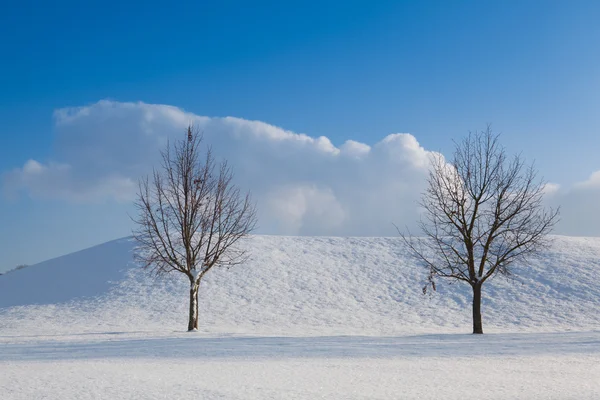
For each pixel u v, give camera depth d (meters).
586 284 38.69
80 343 21.25
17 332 29.61
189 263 28.42
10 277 49.19
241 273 44.59
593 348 18.27
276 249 51.31
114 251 50.94
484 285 40.62
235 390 9.42
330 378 10.99
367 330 30.09
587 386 10.10
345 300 39.31
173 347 18.75
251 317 35.03
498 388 9.84
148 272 44.59
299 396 8.89
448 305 37.88
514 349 18.02
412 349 18.03
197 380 10.59
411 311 36.88
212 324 32.69
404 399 8.72
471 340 21.70
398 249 50.78
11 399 8.58
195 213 28.78
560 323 32.53
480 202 27.14
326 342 20.72
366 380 10.73
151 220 28.97
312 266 46.88
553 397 8.92
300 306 37.84
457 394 9.17
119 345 19.89
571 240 50.38
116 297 40.25
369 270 45.78
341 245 53.12
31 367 13.04
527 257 44.31
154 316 35.47
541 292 38.25
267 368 12.75
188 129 29.09
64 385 9.91
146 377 11.00
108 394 9.00
